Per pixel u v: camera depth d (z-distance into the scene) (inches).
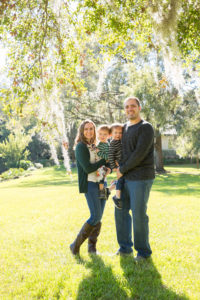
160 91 748.6
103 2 182.5
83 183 139.6
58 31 172.9
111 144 141.8
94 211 138.7
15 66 169.3
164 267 122.5
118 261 131.3
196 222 213.9
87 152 138.4
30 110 164.1
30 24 172.7
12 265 130.4
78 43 196.1
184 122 832.3
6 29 168.2
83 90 192.4
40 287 105.2
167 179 745.0
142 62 791.1
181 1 143.0
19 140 1640.0
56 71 181.5
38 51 170.6
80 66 192.2
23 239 173.5
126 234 141.0
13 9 159.2
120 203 138.5
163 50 146.4
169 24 143.5
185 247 150.6
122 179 140.3
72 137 1337.4
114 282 108.0
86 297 97.6
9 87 161.6
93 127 143.3
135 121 135.2
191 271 119.0
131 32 215.8
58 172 1232.2
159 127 827.4
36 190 591.5
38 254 145.8
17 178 1222.9
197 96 203.3
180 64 143.6
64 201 355.6
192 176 821.2
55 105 163.3
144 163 129.6
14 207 339.3
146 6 154.7
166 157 1684.3
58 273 117.3
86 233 138.3
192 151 934.4
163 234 177.6
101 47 215.2
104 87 936.3
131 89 788.0
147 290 102.3
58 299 98.1
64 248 153.4
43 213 277.9
